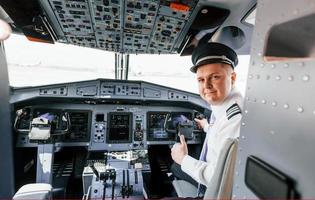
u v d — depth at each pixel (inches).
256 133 24.4
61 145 115.3
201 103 119.3
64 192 106.0
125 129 123.6
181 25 76.3
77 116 120.3
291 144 19.2
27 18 74.9
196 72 47.3
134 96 118.5
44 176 100.6
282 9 21.4
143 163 115.4
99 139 119.6
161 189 114.9
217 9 65.1
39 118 101.3
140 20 74.4
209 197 34.2
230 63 42.9
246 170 25.3
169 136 125.4
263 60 23.9
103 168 106.4
